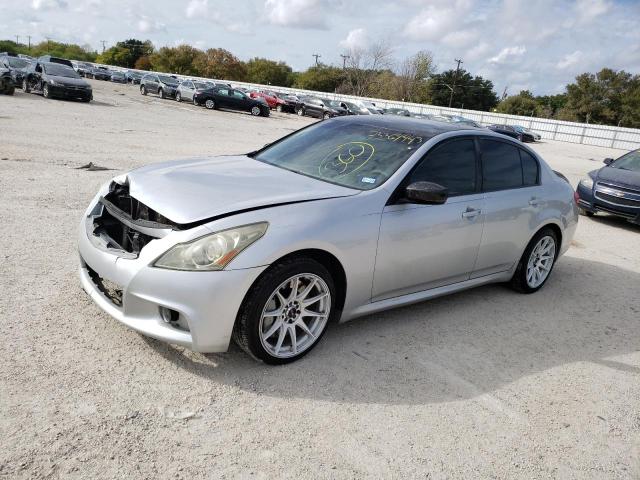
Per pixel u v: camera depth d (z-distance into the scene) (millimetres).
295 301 3234
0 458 2244
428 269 3961
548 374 3656
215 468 2381
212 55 95750
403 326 4074
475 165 4320
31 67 22781
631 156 10547
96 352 3146
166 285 2859
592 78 84375
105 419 2586
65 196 6602
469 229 4148
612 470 2754
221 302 2875
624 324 4758
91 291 3303
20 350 3057
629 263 6910
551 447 2865
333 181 3775
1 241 4727
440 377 3404
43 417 2535
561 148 36875
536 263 5145
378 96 70125
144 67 109125
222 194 3264
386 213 3559
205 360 3213
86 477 2223
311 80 84688
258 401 2896
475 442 2812
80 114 17375
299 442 2623
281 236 3016
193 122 20078
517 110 92000
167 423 2627
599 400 3406
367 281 3553
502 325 4355
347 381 3201
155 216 3180
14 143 10117
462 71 89562
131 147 11711
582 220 9625
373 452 2625
